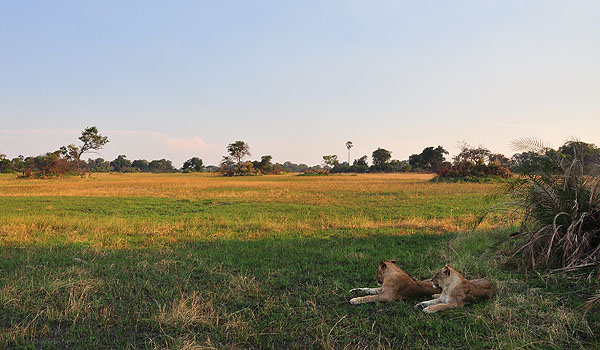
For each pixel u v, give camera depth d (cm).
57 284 618
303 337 456
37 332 460
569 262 679
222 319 503
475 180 4147
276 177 7638
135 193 2878
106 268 744
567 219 722
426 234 1148
